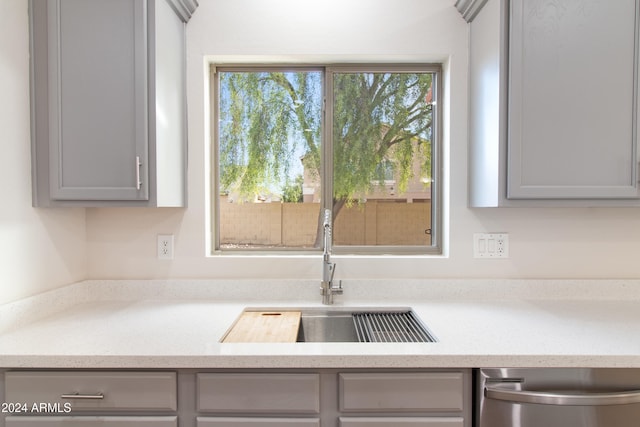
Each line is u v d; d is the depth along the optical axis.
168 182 1.49
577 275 1.68
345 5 1.68
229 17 1.67
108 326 1.29
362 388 1.05
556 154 1.34
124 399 1.05
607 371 1.04
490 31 1.44
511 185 1.34
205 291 1.68
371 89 1.80
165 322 1.33
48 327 1.28
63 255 1.53
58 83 1.33
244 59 1.72
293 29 1.67
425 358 1.03
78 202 1.36
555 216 1.68
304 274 1.70
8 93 1.26
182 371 1.06
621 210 1.68
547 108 1.33
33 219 1.37
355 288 1.68
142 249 1.69
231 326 1.32
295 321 1.42
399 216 1.80
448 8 1.67
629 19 1.33
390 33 1.68
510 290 1.67
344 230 1.80
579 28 1.33
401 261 1.70
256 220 1.81
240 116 1.80
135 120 1.34
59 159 1.34
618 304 1.58
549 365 1.02
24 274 1.33
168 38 1.49
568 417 1.04
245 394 1.05
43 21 1.34
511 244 1.68
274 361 1.03
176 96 1.57
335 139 1.80
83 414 1.06
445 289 1.67
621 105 1.33
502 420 1.04
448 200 1.69
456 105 1.68
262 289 1.67
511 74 1.33
